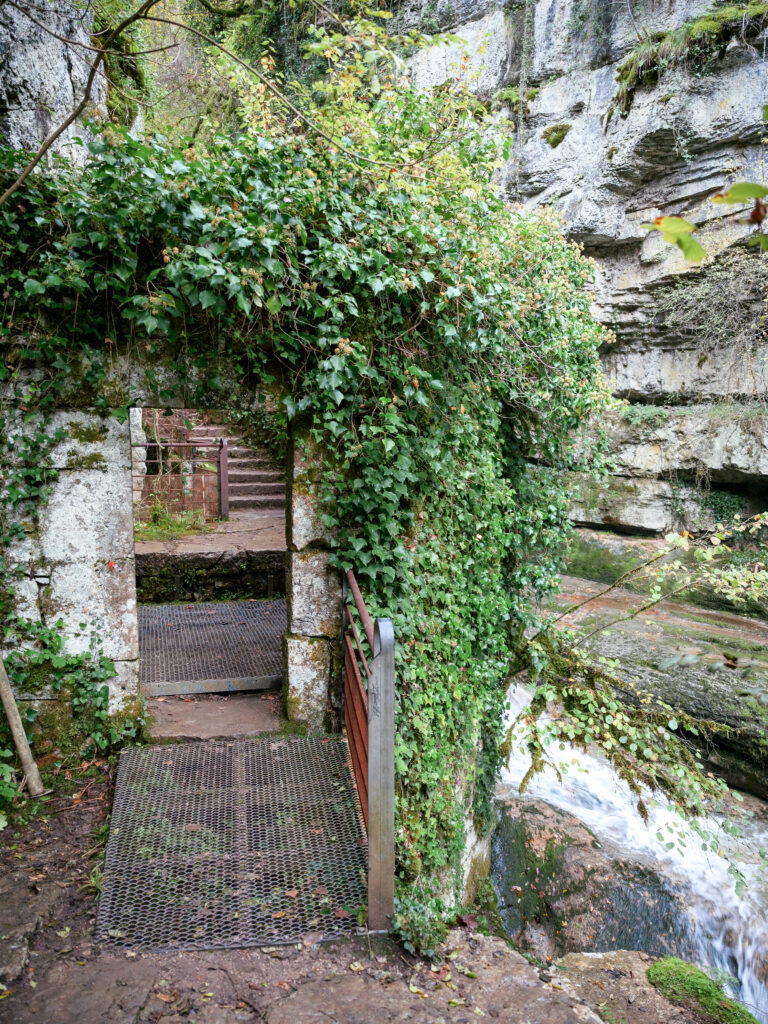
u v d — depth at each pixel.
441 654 4.05
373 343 3.80
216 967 2.62
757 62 8.56
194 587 6.79
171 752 3.82
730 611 9.09
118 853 3.13
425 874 3.55
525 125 10.91
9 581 3.63
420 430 3.98
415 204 3.76
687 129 9.06
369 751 2.77
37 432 3.56
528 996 2.67
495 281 3.97
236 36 10.77
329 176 3.61
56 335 3.46
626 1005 3.68
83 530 3.69
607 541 10.73
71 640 3.73
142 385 3.65
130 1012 2.39
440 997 2.60
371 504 3.82
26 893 2.93
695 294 9.36
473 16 11.20
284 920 2.86
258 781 3.62
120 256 3.29
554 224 5.51
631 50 9.66
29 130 4.75
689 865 5.47
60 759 3.77
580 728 4.67
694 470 9.97
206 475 9.16
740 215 8.80
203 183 3.34
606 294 10.79
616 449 10.85
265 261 3.31
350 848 3.23
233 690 4.60
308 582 3.99
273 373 3.79
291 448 3.94
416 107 4.18
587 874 5.22
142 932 2.76
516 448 5.59
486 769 5.05
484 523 4.44
